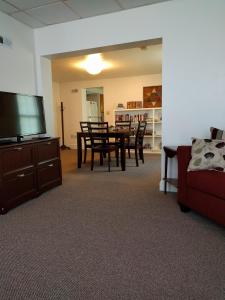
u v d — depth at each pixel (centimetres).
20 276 138
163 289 125
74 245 171
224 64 257
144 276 136
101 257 156
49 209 242
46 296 122
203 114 271
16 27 310
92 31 309
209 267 143
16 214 231
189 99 274
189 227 197
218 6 251
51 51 336
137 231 191
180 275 136
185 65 271
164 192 291
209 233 186
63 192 299
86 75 639
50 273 140
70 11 291
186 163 221
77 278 135
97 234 187
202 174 199
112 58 464
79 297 121
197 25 261
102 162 475
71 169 435
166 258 153
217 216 185
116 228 197
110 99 703
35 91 346
